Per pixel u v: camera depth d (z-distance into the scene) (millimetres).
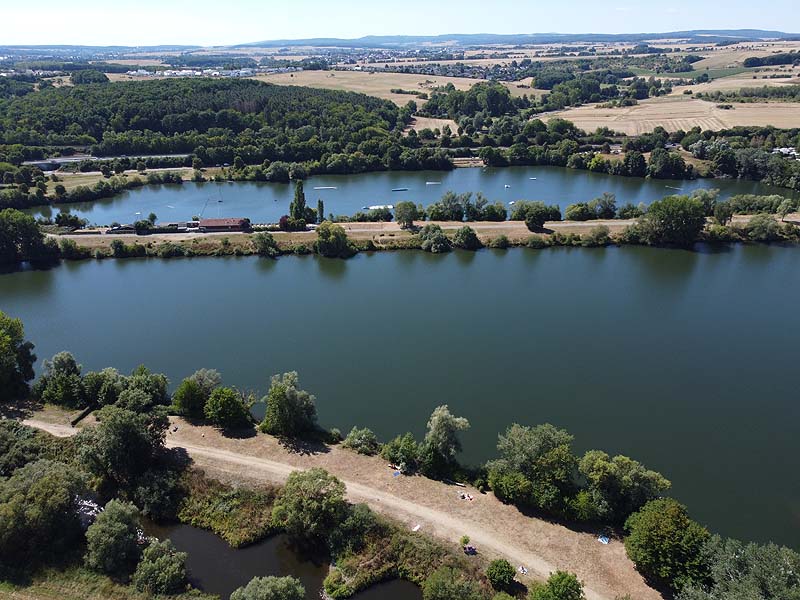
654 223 195625
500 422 103938
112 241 187125
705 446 99438
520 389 114250
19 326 110375
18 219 175625
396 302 154000
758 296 159000
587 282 168375
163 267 178750
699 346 132125
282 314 146125
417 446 91250
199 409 101375
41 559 70812
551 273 175250
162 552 71562
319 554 76250
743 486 90438
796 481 91812
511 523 78812
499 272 176000
